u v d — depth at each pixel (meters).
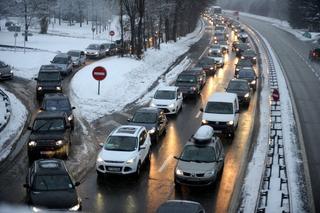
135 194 20.30
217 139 23.19
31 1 85.25
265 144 27.59
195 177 20.61
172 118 33.94
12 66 51.12
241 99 37.28
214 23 134.00
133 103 38.16
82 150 25.97
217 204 19.30
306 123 33.31
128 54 63.69
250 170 23.14
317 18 117.62
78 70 51.84
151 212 18.55
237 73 47.66
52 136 24.34
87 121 32.22
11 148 25.91
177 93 35.88
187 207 15.24
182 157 21.59
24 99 37.81
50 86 38.09
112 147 22.45
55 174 17.86
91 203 19.22
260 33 111.94
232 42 91.00
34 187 17.31
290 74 56.47
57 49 67.62
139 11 60.31
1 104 34.56
